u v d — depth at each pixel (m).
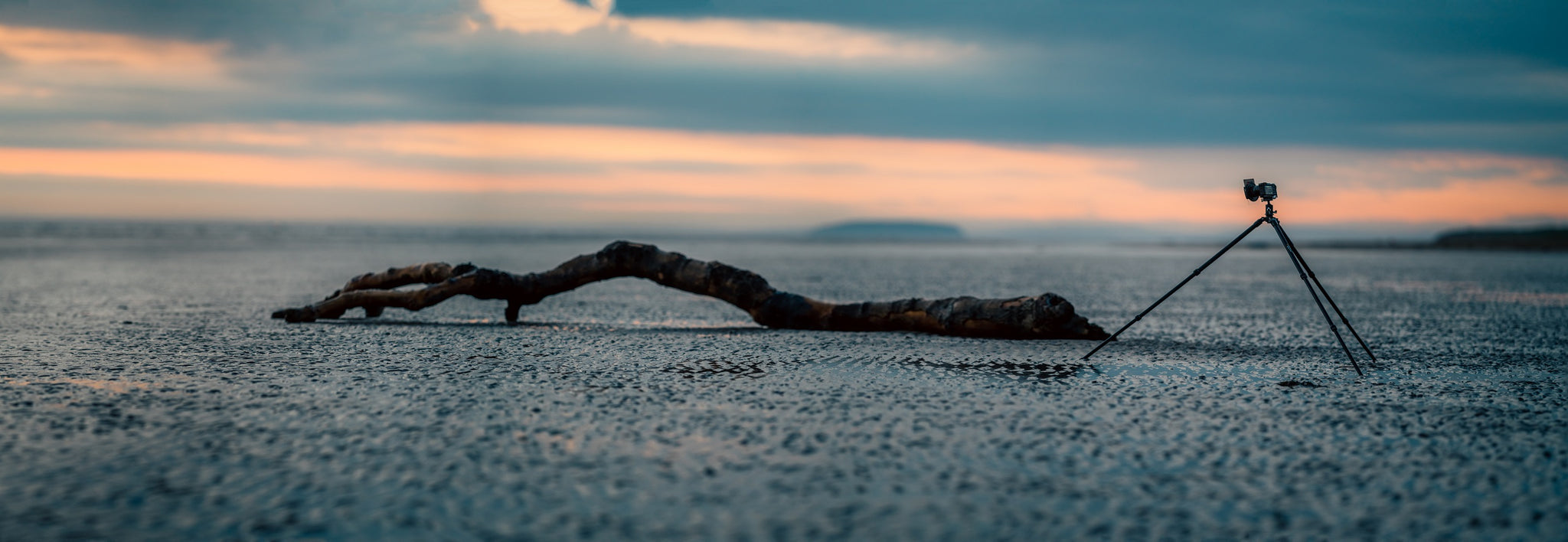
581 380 9.20
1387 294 24.72
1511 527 4.91
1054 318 12.62
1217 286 28.66
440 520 4.89
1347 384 9.36
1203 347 12.39
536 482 5.55
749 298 14.19
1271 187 9.96
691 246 104.50
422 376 9.32
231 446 6.36
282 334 13.01
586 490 5.42
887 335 13.39
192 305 17.80
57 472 5.70
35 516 4.89
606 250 14.85
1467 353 12.02
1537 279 32.84
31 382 8.83
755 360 10.76
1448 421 7.50
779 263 47.62
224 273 29.64
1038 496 5.37
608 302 19.92
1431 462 6.19
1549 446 6.64
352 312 17.20
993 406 7.99
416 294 14.69
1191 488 5.56
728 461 6.07
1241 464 6.11
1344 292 25.34
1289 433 7.01
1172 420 7.46
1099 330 12.82
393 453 6.19
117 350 11.18
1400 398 8.58
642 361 10.62
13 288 22.25
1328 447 6.58
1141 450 6.45
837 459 6.15
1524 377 9.97
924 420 7.38
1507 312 18.70
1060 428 7.13
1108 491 5.47
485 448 6.34
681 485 5.52
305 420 7.17
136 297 19.80
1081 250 96.81
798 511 5.06
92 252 46.56
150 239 73.50
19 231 92.62
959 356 11.23
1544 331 15.00
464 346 11.77
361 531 4.71
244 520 4.87
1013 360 10.94
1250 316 17.59
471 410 7.63
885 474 5.79
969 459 6.16
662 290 23.44
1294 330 14.91
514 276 14.88
